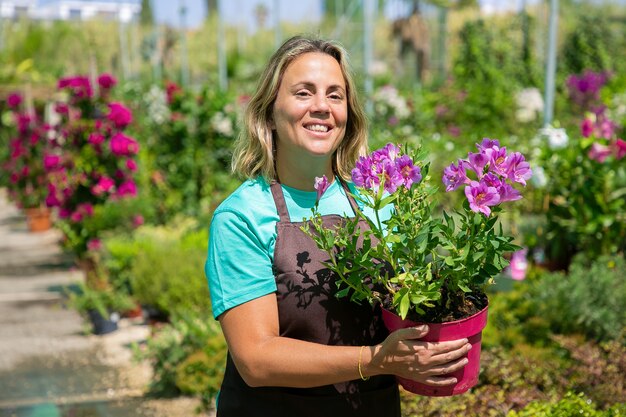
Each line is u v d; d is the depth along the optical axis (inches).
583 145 187.8
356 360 63.8
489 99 399.9
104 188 278.2
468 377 68.9
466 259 66.2
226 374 76.2
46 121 489.4
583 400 113.6
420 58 733.9
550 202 195.0
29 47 874.1
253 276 69.2
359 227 74.7
